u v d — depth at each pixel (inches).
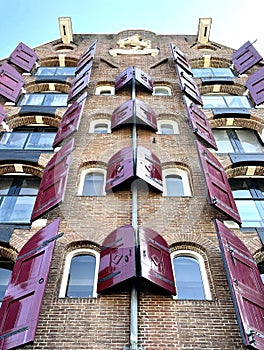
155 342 323.3
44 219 454.9
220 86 794.8
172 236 427.5
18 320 327.0
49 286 370.3
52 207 443.5
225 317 345.4
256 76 758.5
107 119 660.1
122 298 357.7
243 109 688.4
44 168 548.4
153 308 350.9
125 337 326.0
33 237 416.5
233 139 658.2
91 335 327.9
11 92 715.4
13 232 445.1
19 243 431.2
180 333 331.3
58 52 971.3
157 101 701.9
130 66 823.1
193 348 320.2
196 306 354.9
